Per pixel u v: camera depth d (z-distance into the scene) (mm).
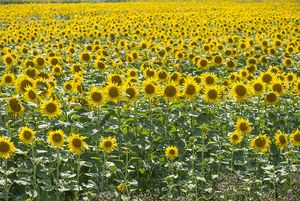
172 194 7898
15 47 18688
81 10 42656
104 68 13180
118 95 8836
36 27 24984
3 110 9117
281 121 10445
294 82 11836
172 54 16969
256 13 36250
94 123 9180
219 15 34812
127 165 8156
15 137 8203
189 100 9734
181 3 55969
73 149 7488
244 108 10648
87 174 7785
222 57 16203
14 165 8078
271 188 8664
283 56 17531
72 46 18234
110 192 7777
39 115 9422
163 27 27328
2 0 60875
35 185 7383
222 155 9320
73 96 9930
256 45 20312
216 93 9555
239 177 8266
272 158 9594
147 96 9320
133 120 9352
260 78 11023
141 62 16188
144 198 7887
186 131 9633
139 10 42969
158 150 9266
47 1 64875
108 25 26219
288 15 33375
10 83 10203
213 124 9961
